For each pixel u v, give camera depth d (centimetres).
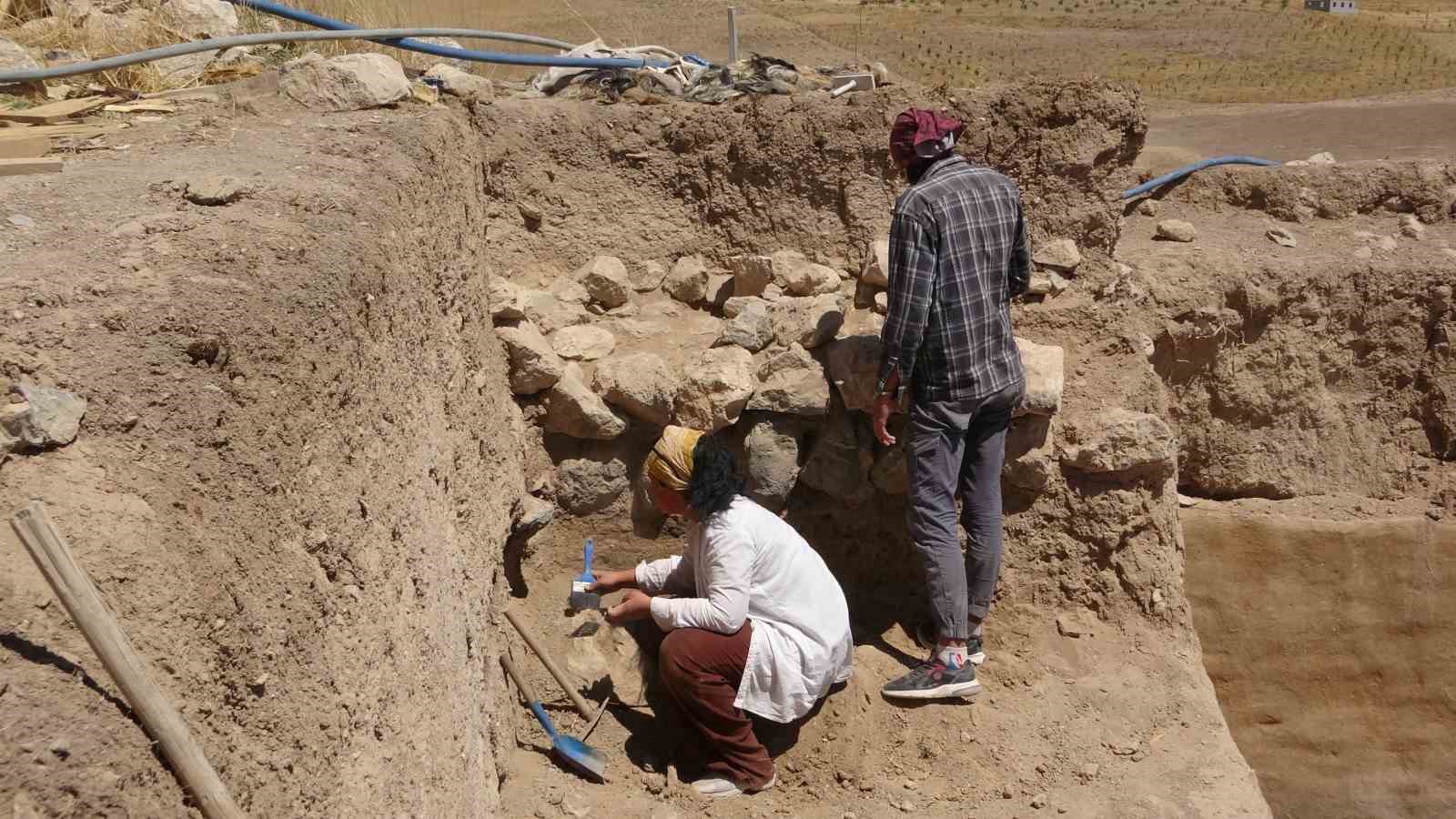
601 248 498
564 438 454
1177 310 561
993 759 387
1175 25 2434
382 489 268
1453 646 598
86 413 194
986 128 476
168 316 219
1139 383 471
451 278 376
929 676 402
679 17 1563
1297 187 653
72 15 509
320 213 292
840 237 495
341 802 202
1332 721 605
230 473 206
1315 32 2372
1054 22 2420
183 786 160
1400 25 2500
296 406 232
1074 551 452
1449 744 601
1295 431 604
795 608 369
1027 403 431
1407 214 649
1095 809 364
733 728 369
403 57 650
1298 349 592
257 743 183
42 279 224
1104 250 488
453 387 358
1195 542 601
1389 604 597
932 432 385
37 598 166
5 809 137
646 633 432
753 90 522
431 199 367
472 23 805
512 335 437
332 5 620
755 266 484
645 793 369
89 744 151
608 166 496
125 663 155
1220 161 675
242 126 390
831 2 2525
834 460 452
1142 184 657
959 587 398
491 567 376
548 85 542
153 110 425
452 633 301
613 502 460
